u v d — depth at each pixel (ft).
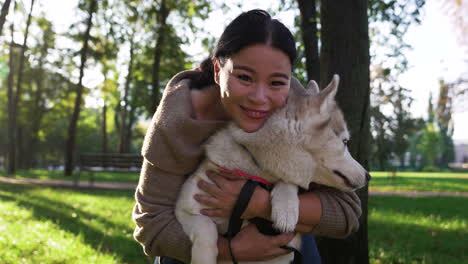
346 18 11.39
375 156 45.75
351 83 11.32
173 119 6.35
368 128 11.62
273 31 5.91
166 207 6.56
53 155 152.97
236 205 6.23
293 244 7.11
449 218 27.84
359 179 6.59
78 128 122.93
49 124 107.76
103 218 23.57
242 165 6.41
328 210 6.49
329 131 6.32
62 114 103.86
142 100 77.20
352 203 6.88
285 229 5.94
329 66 11.67
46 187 42.37
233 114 6.25
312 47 17.61
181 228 6.30
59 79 93.15
